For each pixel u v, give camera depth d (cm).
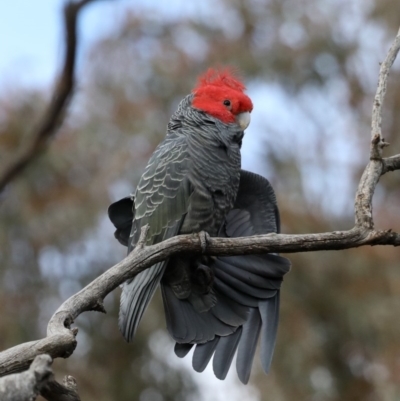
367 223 557
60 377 1434
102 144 1480
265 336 668
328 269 1484
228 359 665
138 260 545
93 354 1478
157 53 1595
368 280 1470
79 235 1458
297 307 1454
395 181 1535
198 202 682
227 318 680
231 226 741
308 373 1398
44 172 1441
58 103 819
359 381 1444
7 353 454
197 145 704
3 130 1418
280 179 1562
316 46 1680
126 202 722
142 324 1435
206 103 746
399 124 1609
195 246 562
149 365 1493
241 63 1617
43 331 1450
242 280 685
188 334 675
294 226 1459
